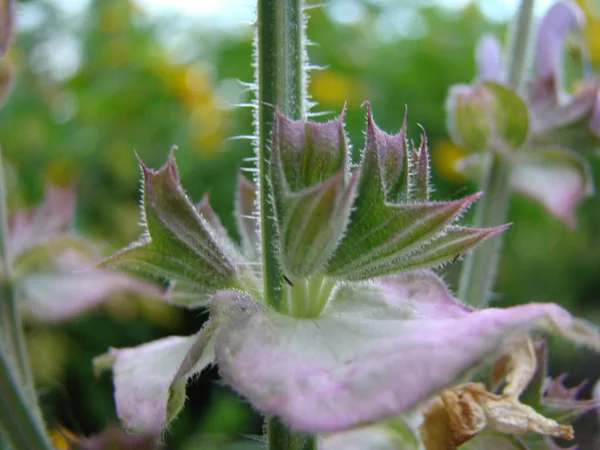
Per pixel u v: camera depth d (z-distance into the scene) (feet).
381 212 0.15
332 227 0.15
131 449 0.20
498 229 0.16
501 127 0.27
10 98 0.55
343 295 0.17
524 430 0.16
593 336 0.16
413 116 0.60
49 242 0.30
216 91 0.61
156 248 0.17
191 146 0.56
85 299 0.30
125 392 0.19
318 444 0.17
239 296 0.15
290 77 0.17
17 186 0.50
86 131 0.57
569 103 0.28
